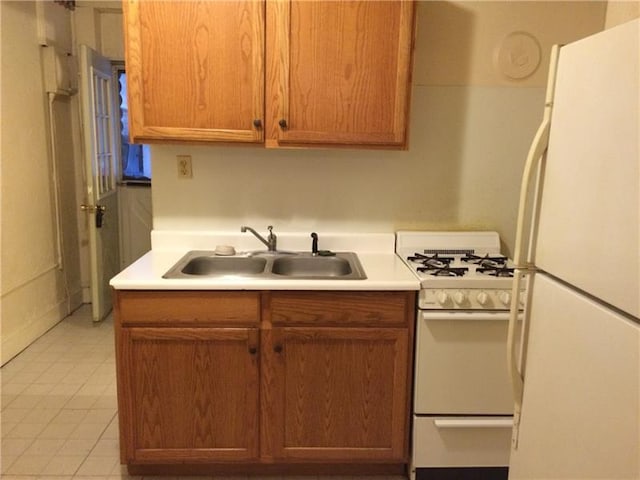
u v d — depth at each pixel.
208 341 1.80
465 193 2.35
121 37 3.67
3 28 2.84
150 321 1.77
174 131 1.94
